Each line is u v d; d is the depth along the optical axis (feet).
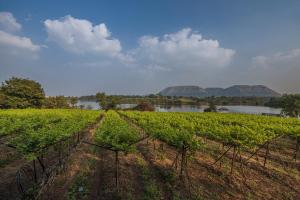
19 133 59.98
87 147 55.72
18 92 206.49
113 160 44.78
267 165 43.50
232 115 130.11
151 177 36.04
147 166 41.14
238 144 39.81
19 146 33.76
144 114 128.06
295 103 219.41
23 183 33.86
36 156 32.40
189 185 33.14
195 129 61.77
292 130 56.24
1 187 32.42
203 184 34.14
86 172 38.06
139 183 34.04
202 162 43.70
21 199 29.17
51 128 48.19
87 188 32.09
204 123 77.77
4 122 58.23
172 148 56.08
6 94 204.33
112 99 295.07
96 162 43.70
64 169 39.27
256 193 31.76
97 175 37.14
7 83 213.66
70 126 52.03
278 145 63.10
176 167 39.29
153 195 30.17
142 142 62.54
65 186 32.83
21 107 206.28
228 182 35.01
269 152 54.34
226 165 42.52
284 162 45.93
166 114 129.39
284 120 100.17
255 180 36.11
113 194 30.40
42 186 31.07
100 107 289.12
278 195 31.30
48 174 35.63
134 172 38.32
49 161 44.24
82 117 84.64
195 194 30.78
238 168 41.22
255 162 44.93
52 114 106.11
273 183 35.22
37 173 37.91
